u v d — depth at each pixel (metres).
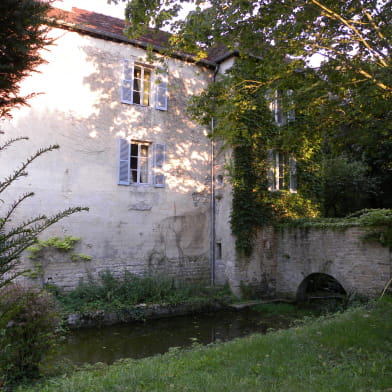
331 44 7.83
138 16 7.31
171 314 10.75
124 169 11.72
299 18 7.46
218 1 7.33
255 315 10.98
